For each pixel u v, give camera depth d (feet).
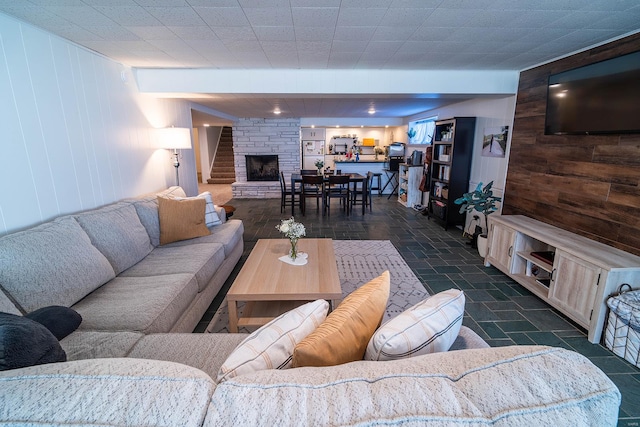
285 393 1.96
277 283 6.93
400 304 8.69
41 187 7.14
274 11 6.39
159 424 1.74
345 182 19.24
